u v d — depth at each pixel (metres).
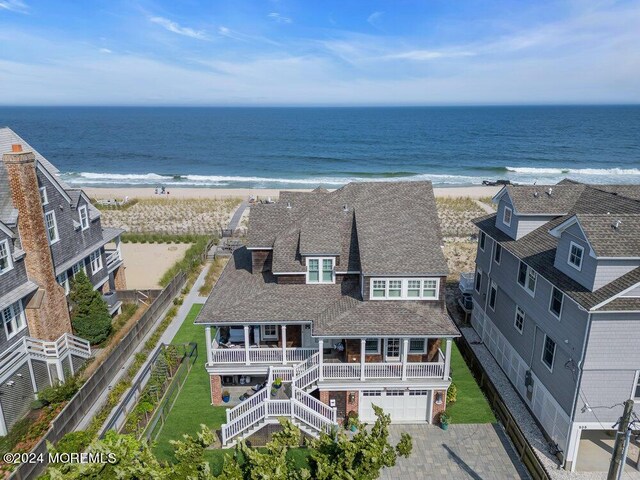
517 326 24.20
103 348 27.69
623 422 14.19
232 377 24.28
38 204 23.61
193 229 52.91
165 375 24.28
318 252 23.33
